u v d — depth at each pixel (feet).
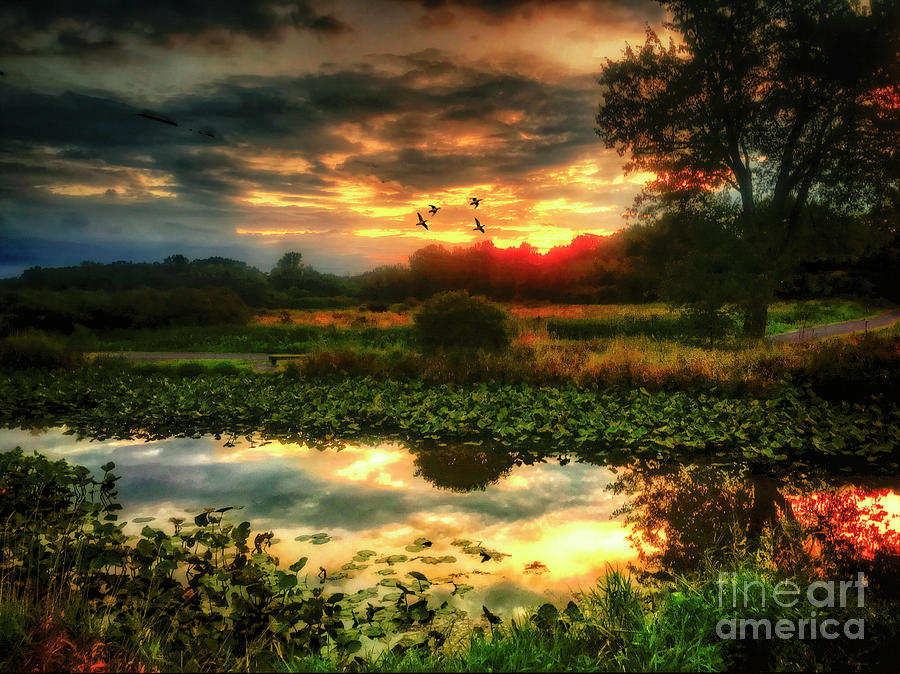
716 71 75.00
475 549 18.45
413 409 37.93
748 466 27.63
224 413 39.34
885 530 19.88
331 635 13.19
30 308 119.24
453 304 58.44
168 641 12.83
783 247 76.02
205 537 17.57
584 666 11.28
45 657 11.62
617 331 84.23
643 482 25.58
